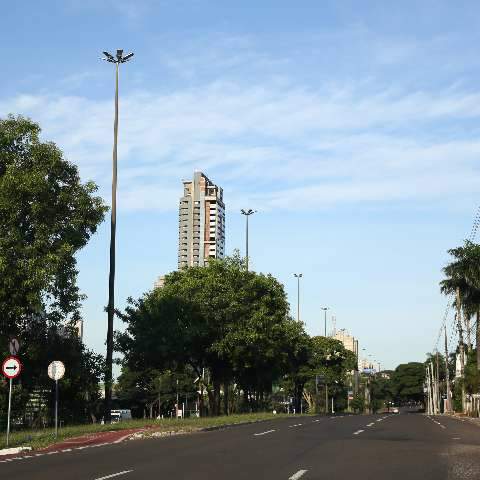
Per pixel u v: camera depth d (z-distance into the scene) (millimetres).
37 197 30844
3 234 30297
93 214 32906
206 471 14469
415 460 17016
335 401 119688
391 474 14164
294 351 62844
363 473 14281
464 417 60062
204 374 58906
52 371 25000
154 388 80000
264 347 48688
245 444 21828
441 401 134750
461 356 76875
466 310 64375
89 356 35594
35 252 30219
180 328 44812
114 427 28922
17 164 31250
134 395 83562
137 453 18750
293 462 16328
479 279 62656
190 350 47594
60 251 30406
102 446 21469
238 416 42719
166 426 30391
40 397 37031
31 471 14648
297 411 90875
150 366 48406
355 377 135125
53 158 31719
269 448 20297
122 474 13922
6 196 30047
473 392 68500
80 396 38312
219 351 46312
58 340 34281
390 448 20469
